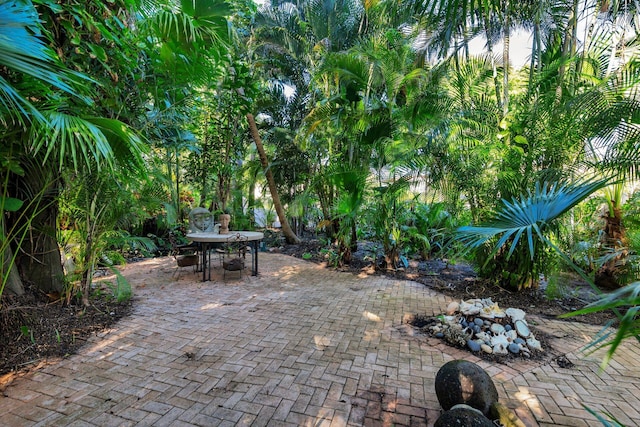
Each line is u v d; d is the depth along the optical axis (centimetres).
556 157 357
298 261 617
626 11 322
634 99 280
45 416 163
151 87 345
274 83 861
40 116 140
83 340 251
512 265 395
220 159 718
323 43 659
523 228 140
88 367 212
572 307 349
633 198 398
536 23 387
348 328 285
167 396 181
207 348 242
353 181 503
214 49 325
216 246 504
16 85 180
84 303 307
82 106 251
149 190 355
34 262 286
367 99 529
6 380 195
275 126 832
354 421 162
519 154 372
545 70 384
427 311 333
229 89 646
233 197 818
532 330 283
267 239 863
